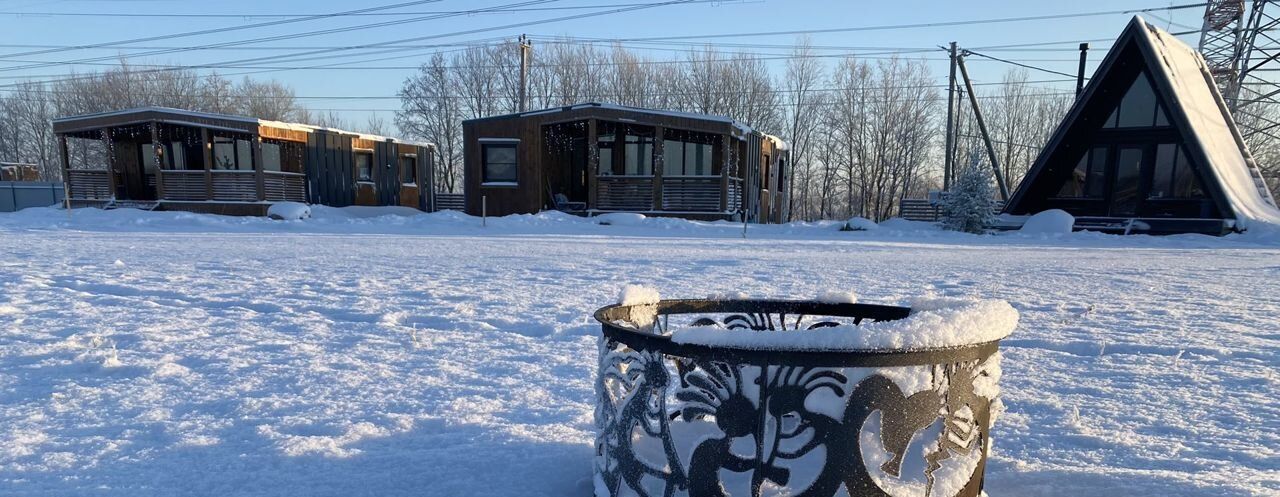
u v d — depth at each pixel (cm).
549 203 2145
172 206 2073
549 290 550
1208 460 187
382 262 793
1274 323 406
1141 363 304
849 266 785
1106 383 270
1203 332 376
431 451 196
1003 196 2409
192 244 1064
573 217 1862
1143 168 1652
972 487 138
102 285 556
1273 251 1113
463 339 357
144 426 215
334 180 2316
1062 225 1588
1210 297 532
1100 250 1125
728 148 1911
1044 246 1231
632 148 2133
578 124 2045
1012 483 173
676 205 2006
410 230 1547
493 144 2073
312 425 217
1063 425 219
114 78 5022
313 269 707
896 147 4272
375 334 368
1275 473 177
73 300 478
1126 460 189
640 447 154
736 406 124
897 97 4228
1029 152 4559
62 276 620
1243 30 2441
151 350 322
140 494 166
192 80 5275
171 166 2259
